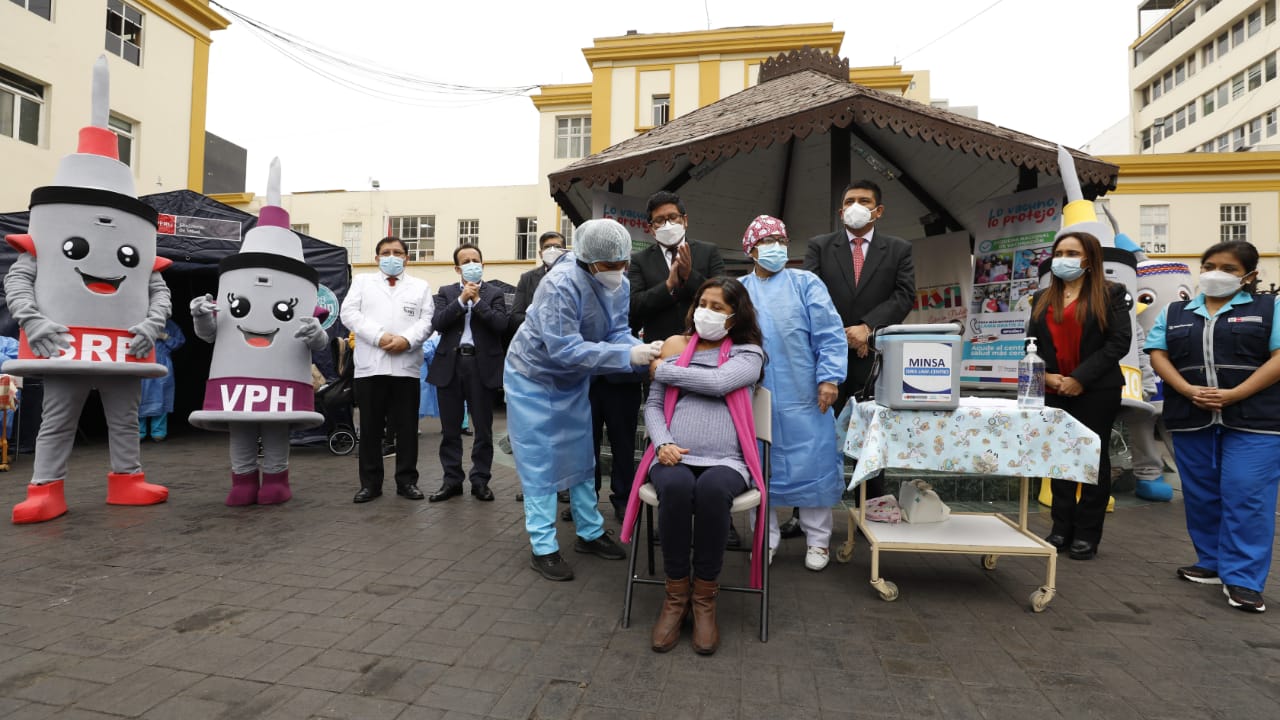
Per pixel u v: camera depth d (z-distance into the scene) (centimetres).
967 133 497
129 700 203
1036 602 282
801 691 213
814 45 1792
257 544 367
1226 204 1844
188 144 1429
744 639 254
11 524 402
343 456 716
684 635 257
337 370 764
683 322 407
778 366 328
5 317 702
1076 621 274
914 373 288
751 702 206
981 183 693
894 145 699
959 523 331
